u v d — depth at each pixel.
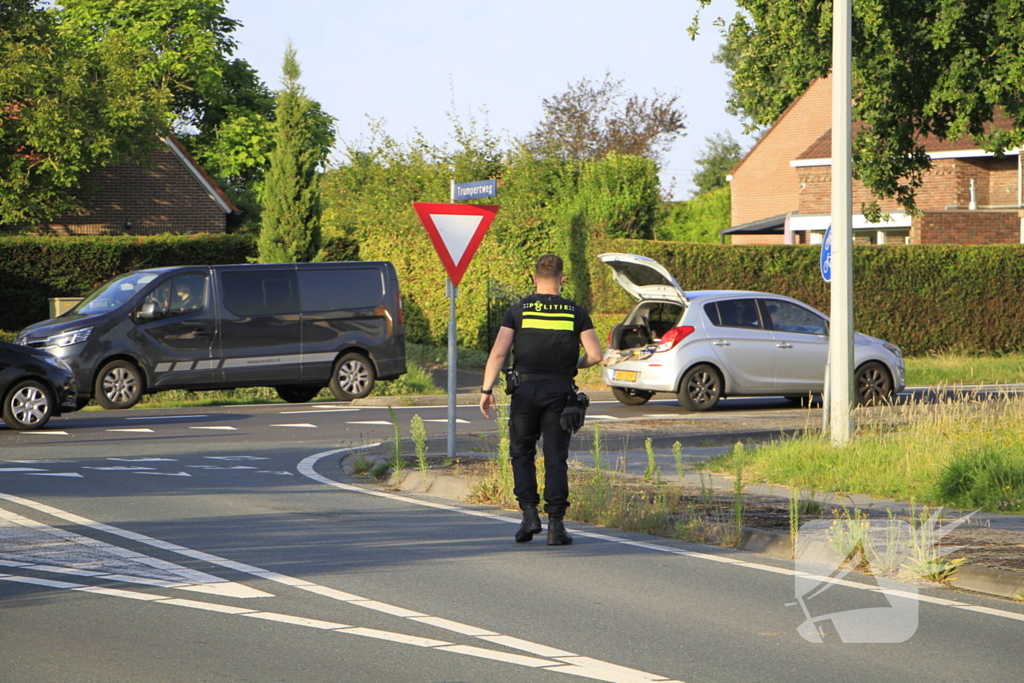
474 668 9.48
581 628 10.87
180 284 35.09
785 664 9.71
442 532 15.91
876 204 37.50
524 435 15.27
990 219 61.38
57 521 16.20
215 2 91.25
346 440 27.05
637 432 28.36
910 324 52.97
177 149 70.88
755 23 35.00
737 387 33.91
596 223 49.66
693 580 13.02
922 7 32.50
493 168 59.91
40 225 67.00
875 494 18.47
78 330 33.50
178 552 14.18
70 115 60.16
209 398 38.97
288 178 51.88
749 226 74.31
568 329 15.20
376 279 37.91
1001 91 32.41
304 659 9.73
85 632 10.54
